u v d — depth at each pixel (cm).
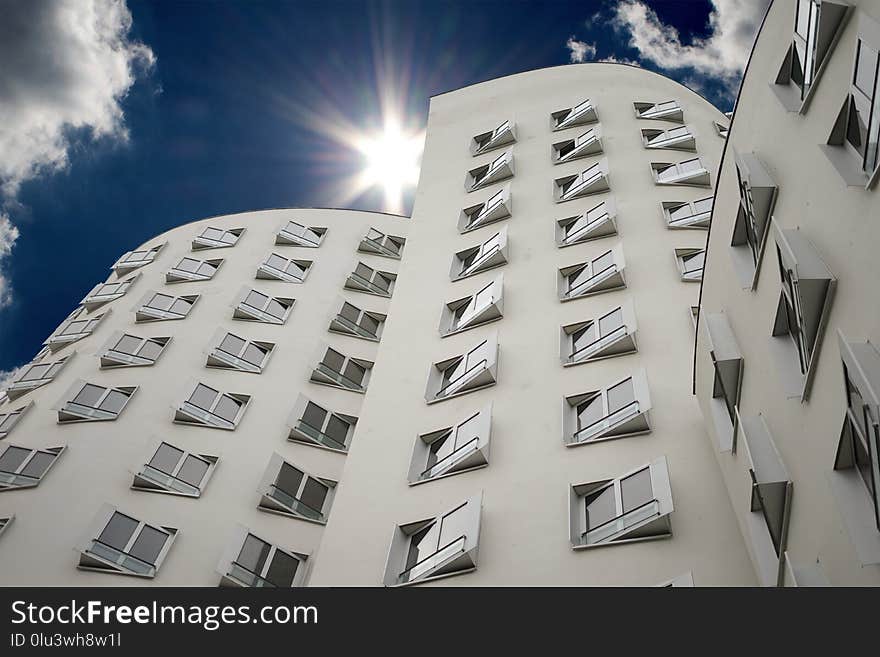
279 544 2573
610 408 1822
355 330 3603
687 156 2959
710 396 1505
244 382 3206
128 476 2688
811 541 1000
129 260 4306
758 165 1173
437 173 3466
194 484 2698
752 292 1237
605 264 2348
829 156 917
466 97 4044
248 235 4219
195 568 2394
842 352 832
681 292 2167
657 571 1400
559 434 1814
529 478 1719
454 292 2584
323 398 3225
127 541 2402
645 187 2756
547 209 2828
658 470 1557
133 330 3556
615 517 1540
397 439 2039
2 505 2594
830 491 912
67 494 2612
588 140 3138
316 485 2833
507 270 2541
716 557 1390
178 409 2936
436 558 1612
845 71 902
